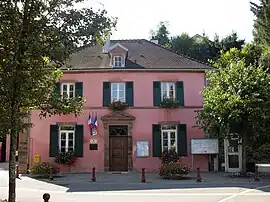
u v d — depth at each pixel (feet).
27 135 80.48
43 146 80.59
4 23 29.71
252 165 79.41
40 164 73.15
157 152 80.53
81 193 51.08
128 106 81.92
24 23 29.91
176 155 79.46
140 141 80.84
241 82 69.46
